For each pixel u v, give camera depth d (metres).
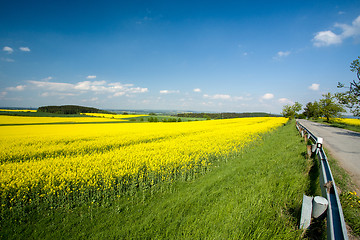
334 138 15.05
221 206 4.06
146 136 16.78
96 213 4.36
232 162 8.32
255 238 3.15
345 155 8.84
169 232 3.47
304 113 82.81
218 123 38.66
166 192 5.41
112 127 29.44
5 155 9.83
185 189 5.51
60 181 5.52
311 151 7.64
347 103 18.97
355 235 3.15
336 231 2.35
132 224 3.82
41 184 5.27
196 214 3.93
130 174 6.10
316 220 3.26
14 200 4.75
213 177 6.33
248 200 4.24
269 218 3.63
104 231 3.65
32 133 20.61
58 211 4.57
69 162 7.75
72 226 3.95
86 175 5.80
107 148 12.66
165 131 21.12
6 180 5.43
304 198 3.21
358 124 33.09
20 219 4.17
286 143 11.91
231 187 5.23
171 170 6.54
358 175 5.99
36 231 3.81
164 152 9.16
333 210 2.80
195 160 7.52
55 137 16.50
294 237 3.09
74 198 4.88
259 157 8.69
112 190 5.21
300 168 6.50
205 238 3.13
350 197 4.32
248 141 12.55
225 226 3.40
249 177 5.95
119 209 4.48
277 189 4.80
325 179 4.09
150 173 6.18
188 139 13.71
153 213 4.16
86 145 12.66
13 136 17.41
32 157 10.41
